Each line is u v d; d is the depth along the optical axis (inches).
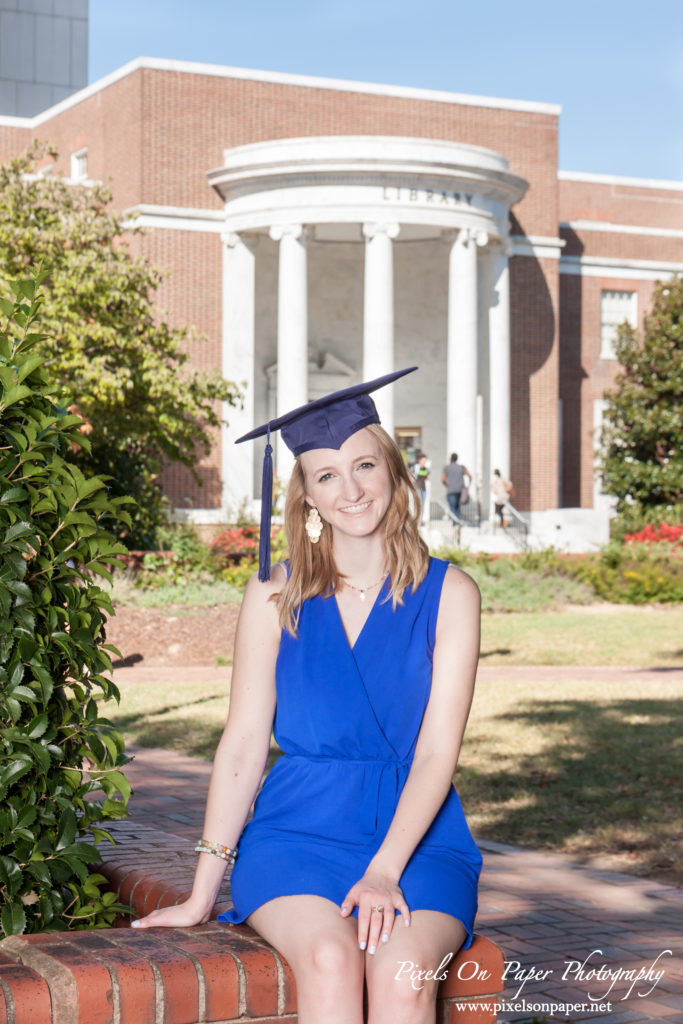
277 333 1354.6
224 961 100.7
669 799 309.4
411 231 1268.5
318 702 114.7
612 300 1552.7
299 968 99.6
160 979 97.5
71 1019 94.3
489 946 109.3
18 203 789.9
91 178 1336.1
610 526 1261.1
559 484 1510.8
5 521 124.3
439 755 113.2
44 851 126.5
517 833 280.4
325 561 119.6
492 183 1206.9
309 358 1373.0
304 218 1175.6
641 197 1720.0
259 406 1347.2
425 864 108.3
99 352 784.3
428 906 104.1
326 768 114.5
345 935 100.3
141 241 1226.0
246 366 1232.2
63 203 817.5
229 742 119.6
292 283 1179.3
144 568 818.2
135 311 800.3
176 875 134.6
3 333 134.1
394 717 115.4
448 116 1386.6
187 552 844.0
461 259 1200.8
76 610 131.1
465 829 115.7
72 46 1855.3
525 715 445.1
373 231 1166.3
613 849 266.5
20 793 127.4
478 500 1203.2
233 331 1233.4
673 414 1277.1
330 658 115.6
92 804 140.3
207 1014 99.0
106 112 1301.7
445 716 115.2
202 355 1244.5
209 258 1248.2
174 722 428.8
